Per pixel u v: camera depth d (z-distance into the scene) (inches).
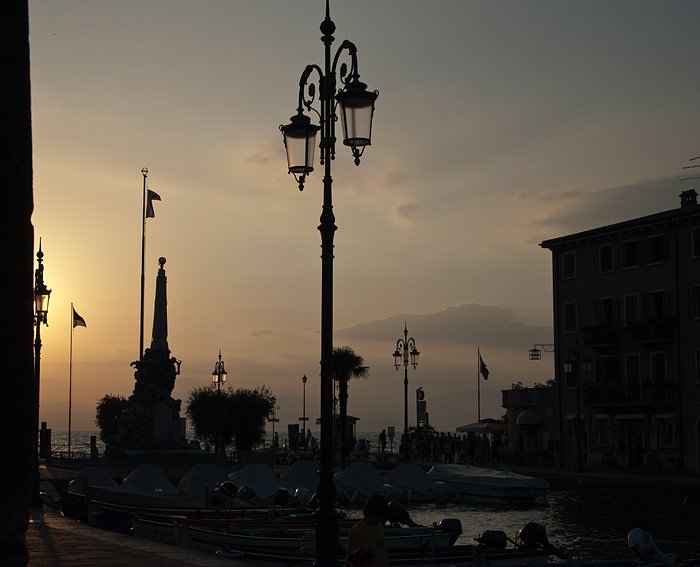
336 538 590.2
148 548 773.3
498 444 3316.9
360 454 3189.0
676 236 2714.1
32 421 308.5
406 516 1105.4
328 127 624.4
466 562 927.0
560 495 2127.2
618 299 2891.2
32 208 312.7
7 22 304.5
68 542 824.9
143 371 3139.8
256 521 1147.3
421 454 3166.8
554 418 3100.4
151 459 2768.2
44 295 1237.7
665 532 1448.1
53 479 2041.1
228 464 2645.2
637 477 2085.4
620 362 2869.1
